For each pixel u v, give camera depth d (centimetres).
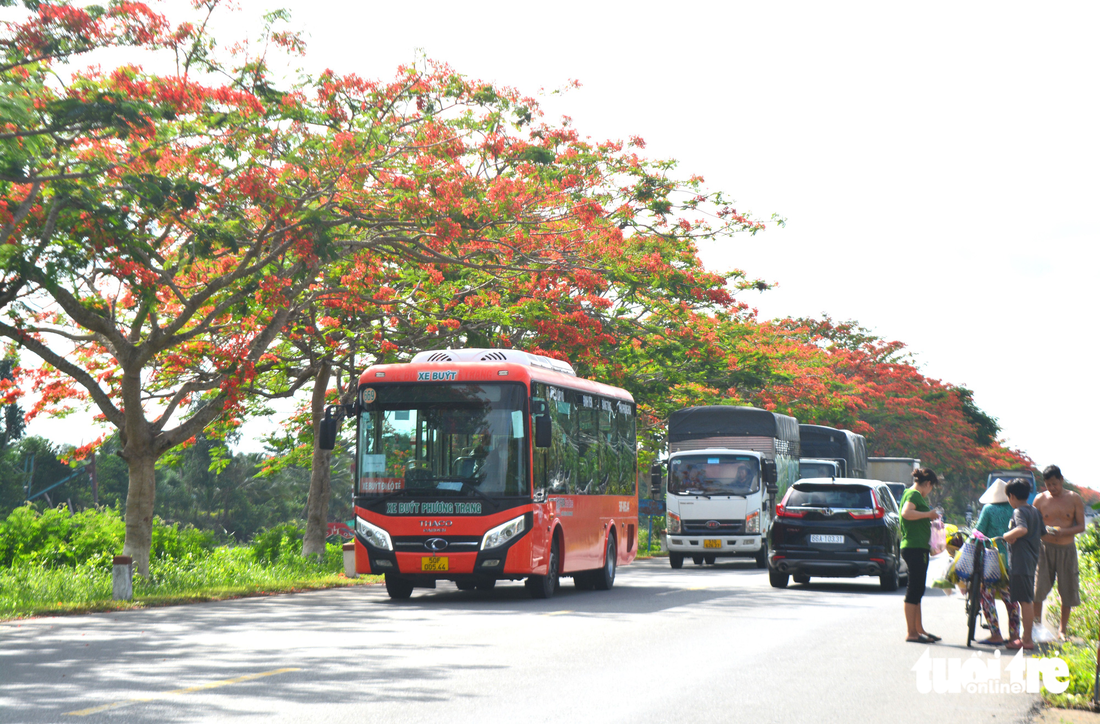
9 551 2238
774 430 3241
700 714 849
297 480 8656
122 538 2369
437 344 2705
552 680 996
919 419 7512
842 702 909
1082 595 1571
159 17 1631
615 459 2306
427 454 1834
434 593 2048
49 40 1560
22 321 1891
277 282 2002
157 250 1961
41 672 1020
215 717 815
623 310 3216
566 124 2289
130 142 1756
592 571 2162
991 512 1297
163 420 2164
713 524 2920
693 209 2906
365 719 812
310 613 1608
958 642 1307
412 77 2033
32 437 6894
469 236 2102
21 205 1627
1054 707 904
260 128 1864
